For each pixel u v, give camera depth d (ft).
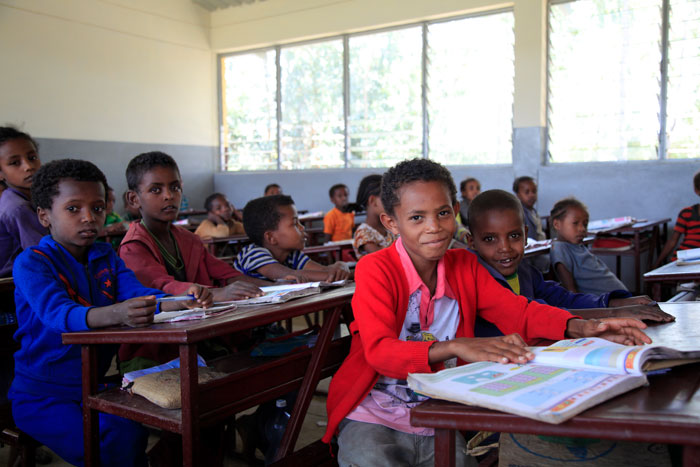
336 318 4.51
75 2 20.97
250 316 3.66
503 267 5.18
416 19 21.03
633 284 17.15
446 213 3.81
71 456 4.50
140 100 23.25
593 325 3.34
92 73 21.61
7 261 6.42
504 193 5.24
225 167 26.61
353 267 8.70
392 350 3.23
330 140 23.81
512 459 2.90
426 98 21.36
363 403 3.85
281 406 5.26
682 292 6.54
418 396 3.82
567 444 2.81
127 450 4.37
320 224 23.53
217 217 16.74
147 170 6.05
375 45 22.34
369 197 8.55
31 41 19.80
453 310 4.17
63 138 20.80
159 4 23.70
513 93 19.53
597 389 2.13
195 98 25.40
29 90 19.83
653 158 17.61
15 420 4.68
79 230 4.69
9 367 5.34
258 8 24.44
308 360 4.58
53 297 4.24
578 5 18.25
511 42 19.58
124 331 3.58
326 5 22.79
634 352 2.37
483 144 20.40
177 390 3.80
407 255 4.03
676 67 17.07
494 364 2.67
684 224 13.08
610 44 17.93
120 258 5.46
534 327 3.78
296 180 24.23
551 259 8.55
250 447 5.77
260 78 25.26
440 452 2.28
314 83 23.97
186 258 6.33
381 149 22.65
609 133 18.20
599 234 14.46
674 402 2.06
